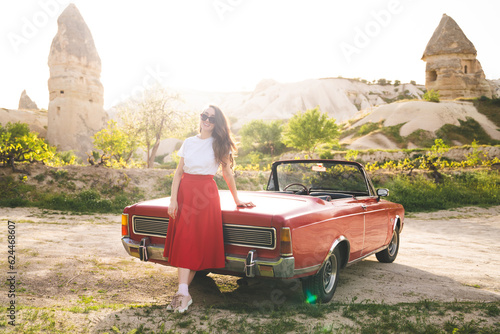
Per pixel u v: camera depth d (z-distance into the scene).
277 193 4.07
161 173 14.06
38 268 4.24
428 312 3.07
